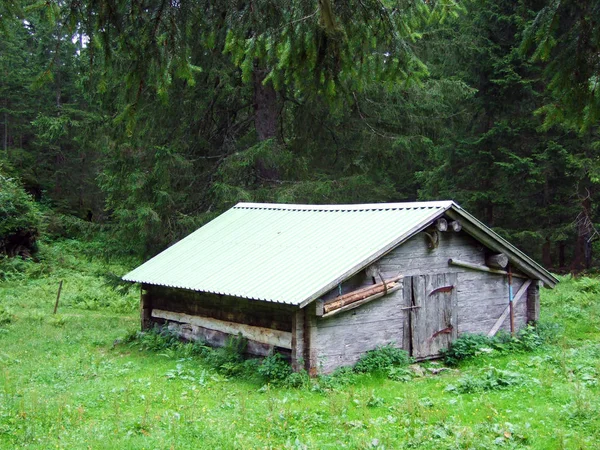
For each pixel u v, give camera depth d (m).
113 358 14.18
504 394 10.32
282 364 11.88
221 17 7.71
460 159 27.00
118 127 19.78
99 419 9.52
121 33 7.25
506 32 25.56
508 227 27.97
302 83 8.23
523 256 14.95
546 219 26.84
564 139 25.33
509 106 25.67
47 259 31.16
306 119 22.55
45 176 42.88
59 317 19.72
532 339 14.40
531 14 22.70
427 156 29.17
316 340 11.66
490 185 27.38
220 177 21.48
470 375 11.54
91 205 43.16
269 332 12.48
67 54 39.06
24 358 14.13
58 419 9.34
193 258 15.37
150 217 19.44
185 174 21.03
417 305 13.30
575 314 18.16
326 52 7.60
